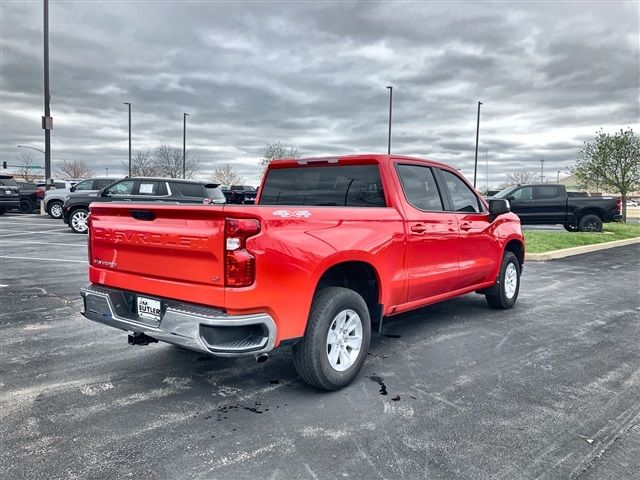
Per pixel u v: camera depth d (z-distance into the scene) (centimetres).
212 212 335
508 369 455
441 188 552
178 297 358
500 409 369
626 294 820
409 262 479
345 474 282
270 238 344
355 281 464
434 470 287
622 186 2450
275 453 305
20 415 353
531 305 729
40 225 1962
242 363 466
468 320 634
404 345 525
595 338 558
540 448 313
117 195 1591
